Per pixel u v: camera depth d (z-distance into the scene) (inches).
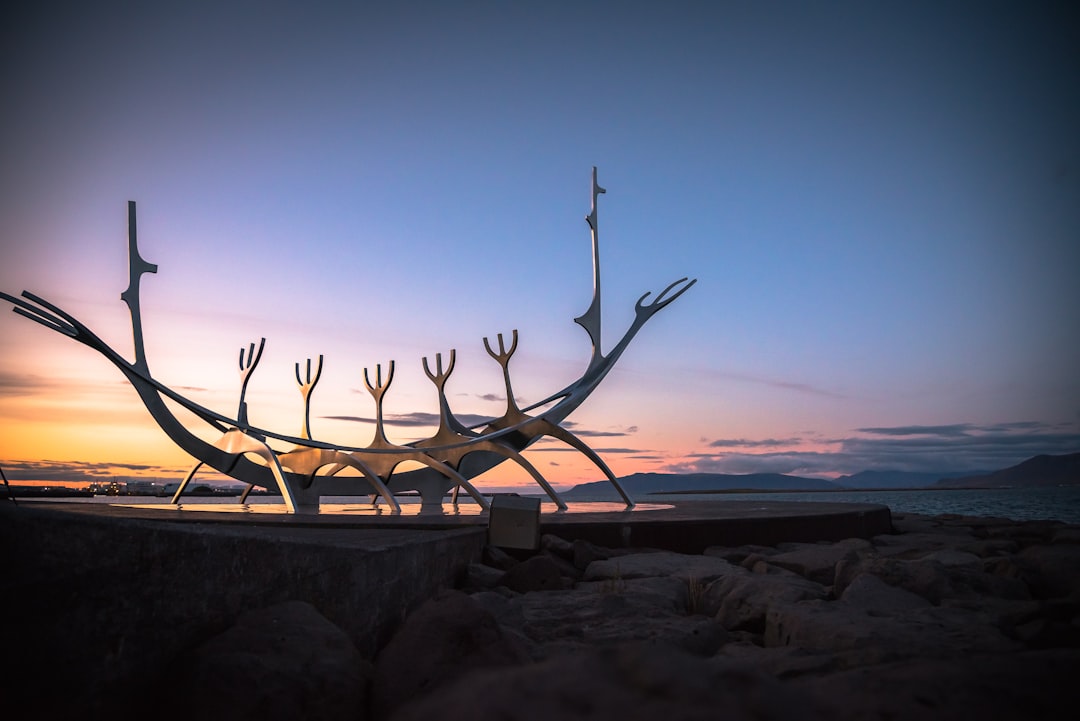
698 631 317.4
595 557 579.5
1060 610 283.0
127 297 1037.2
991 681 139.7
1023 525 878.4
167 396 973.2
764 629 353.7
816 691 143.6
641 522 639.8
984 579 382.6
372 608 314.5
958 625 270.8
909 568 383.9
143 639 181.0
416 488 1071.6
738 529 669.3
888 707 128.0
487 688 92.9
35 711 151.8
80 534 163.5
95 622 166.9
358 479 1072.8
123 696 174.6
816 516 724.7
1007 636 266.4
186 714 179.9
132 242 1051.9
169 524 190.9
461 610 241.6
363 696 208.4
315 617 230.1
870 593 335.6
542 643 308.3
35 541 153.4
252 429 974.4
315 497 1064.2
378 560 321.7
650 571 502.6
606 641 306.0
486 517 700.0
